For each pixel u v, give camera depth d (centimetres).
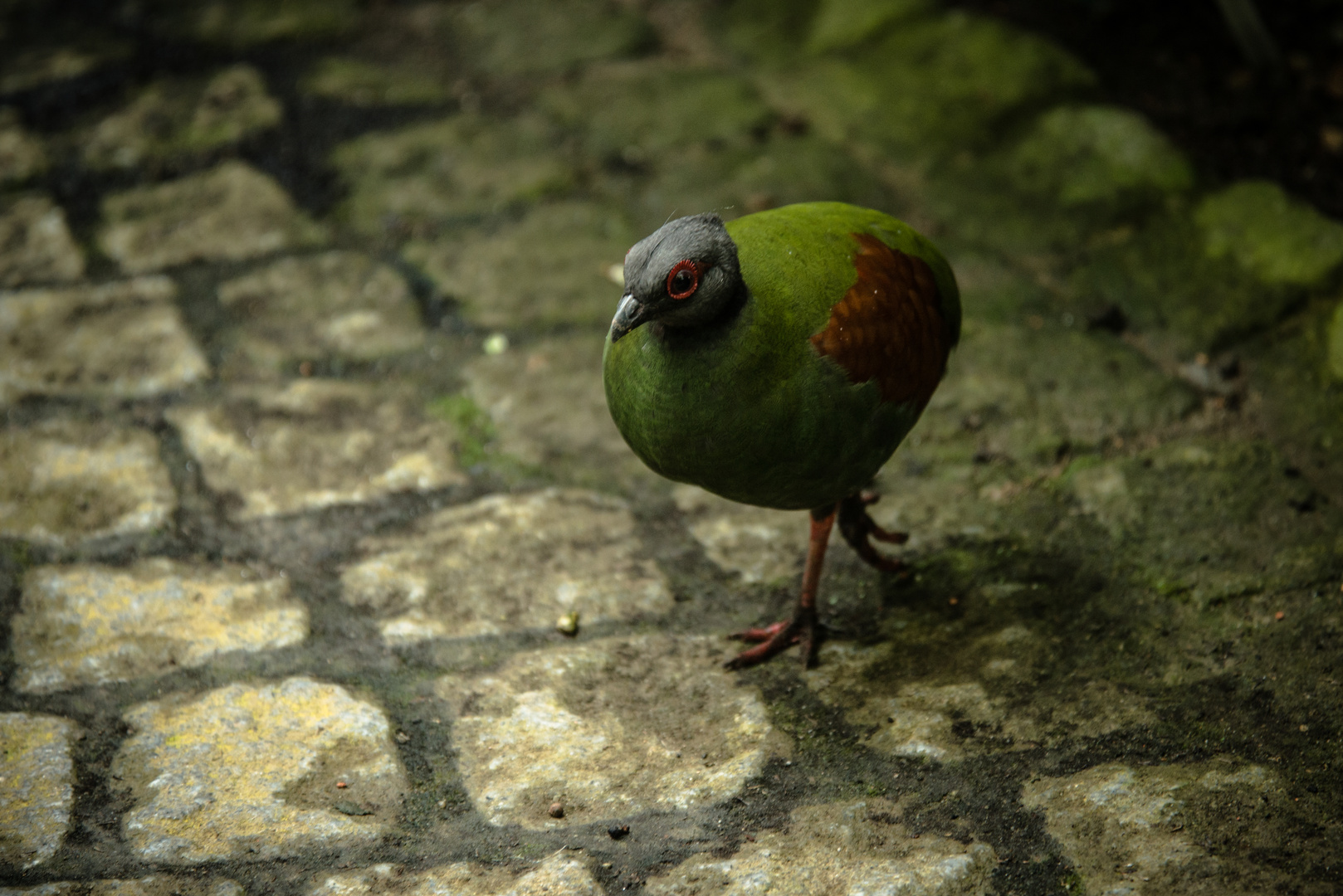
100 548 614
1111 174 847
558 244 843
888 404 489
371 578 600
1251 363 716
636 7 1119
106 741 509
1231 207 805
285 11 1112
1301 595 567
